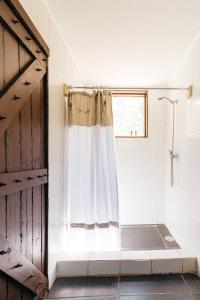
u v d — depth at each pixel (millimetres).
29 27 1188
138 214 3236
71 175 2139
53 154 1771
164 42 2088
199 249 1931
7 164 1000
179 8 1622
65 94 2033
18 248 1112
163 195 3232
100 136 2141
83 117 2137
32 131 1302
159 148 3234
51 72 1698
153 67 2645
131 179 3240
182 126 2443
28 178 1221
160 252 2086
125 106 3283
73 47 2176
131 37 2002
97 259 1973
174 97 2795
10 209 1029
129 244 2588
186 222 2285
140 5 1589
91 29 1874
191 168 2141
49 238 1684
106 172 2166
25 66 1187
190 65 2195
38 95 1400
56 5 1582
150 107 3217
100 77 2939
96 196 2166
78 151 2137
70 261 1950
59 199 1947
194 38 2020
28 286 1227
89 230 2150
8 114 994
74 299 1657
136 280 1894
